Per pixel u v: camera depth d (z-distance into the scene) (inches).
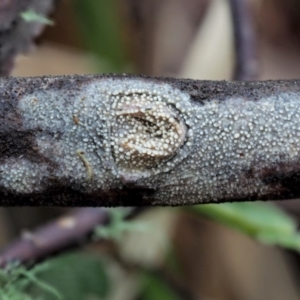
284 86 5.2
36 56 10.5
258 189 5.2
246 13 7.9
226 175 5.2
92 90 5.2
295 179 5.2
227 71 10.7
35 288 7.2
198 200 5.2
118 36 11.0
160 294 9.8
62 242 6.9
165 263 10.0
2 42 6.1
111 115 5.1
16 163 5.2
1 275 6.2
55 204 5.2
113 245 9.5
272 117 5.1
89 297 8.3
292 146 5.1
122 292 9.5
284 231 7.5
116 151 5.2
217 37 10.8
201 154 5.2
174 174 5.2
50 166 5.2
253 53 7.8
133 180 5.2
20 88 5.1
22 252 6.7
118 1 11.3
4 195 5.2
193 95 5.2
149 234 9.5
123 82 5.2
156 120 5.1
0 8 6.0
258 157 5.2
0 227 10.8
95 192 5.2
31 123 5.1
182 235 11.5
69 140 5.1
